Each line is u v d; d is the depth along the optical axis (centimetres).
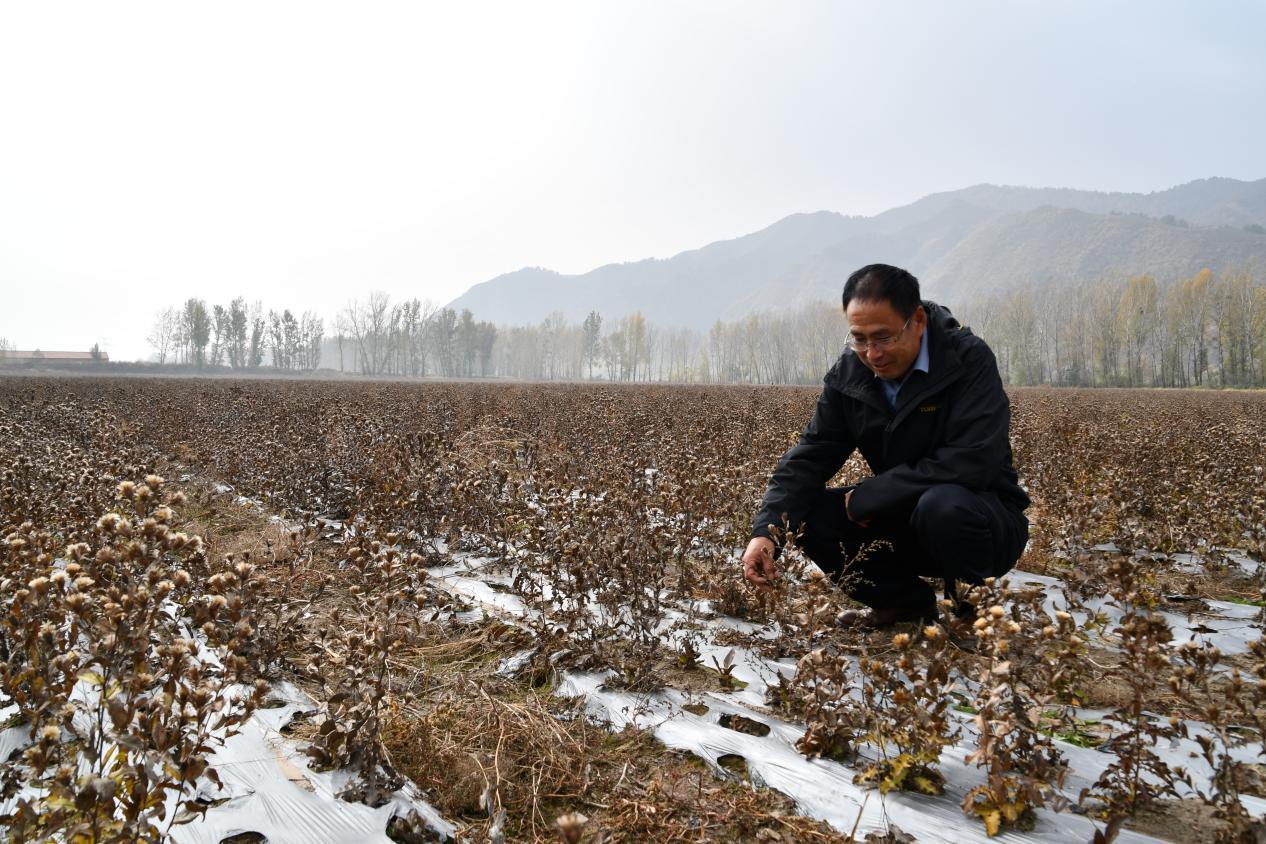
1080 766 237
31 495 432
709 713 280
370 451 647
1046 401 1659
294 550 407
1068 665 223
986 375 302
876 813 214
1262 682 202
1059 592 423
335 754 234
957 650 239
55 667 207
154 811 174
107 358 8925
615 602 339
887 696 253
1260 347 7531
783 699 281
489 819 207
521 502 490
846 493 352
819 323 12000
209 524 555
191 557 314
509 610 389
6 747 228
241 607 241
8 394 1460
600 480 554
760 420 960
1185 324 8538
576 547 346
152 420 970
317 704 274
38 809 184
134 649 190
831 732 244
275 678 293
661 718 273
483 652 337
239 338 10744
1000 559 306
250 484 662
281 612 315
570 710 277
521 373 14738
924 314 294
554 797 227
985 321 10994
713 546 475
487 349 12256
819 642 326
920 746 227
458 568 464
